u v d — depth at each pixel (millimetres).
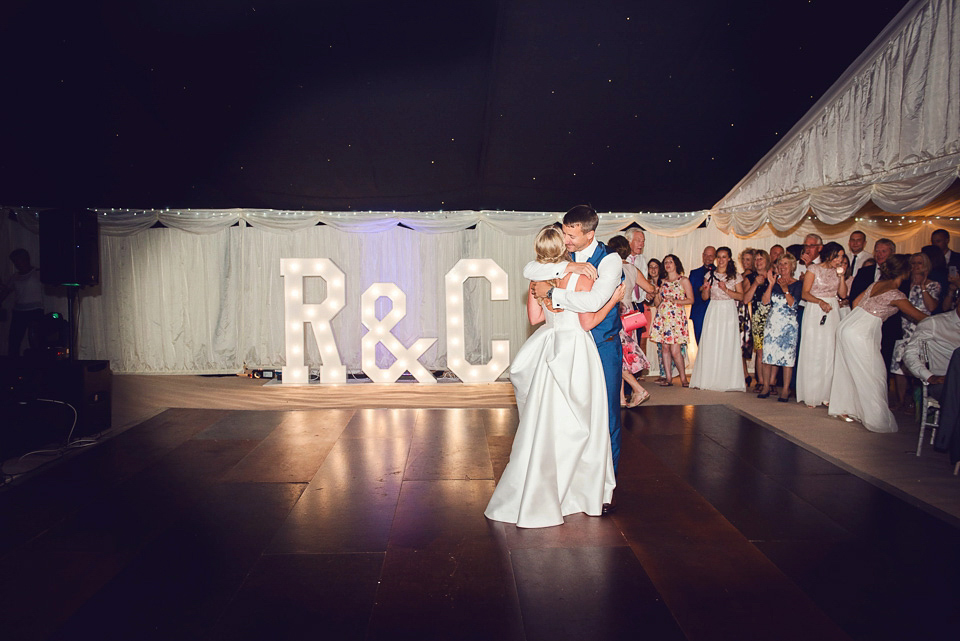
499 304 8734
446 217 8414
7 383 4816
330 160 6922
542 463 3285
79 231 5406
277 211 8383
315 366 8789
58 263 5344
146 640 2258
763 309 7281
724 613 2457
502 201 7902
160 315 8797
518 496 3375
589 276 3215
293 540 3139
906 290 6438
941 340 4809
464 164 7043
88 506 3615
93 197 7625
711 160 6988
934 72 4645
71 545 3080
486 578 2738
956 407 4238
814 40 5203
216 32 5395
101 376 5367
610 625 2369
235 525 3336
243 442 5062
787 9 5023
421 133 6547
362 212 8391
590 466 3443
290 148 6723
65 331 5715
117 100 5973
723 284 7566
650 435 5293
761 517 3453
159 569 2828
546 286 3285
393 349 7875
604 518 3432
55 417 5008
